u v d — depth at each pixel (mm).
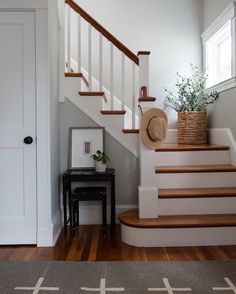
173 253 2725
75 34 4508
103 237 3186
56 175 3381
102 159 3381
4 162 2949
